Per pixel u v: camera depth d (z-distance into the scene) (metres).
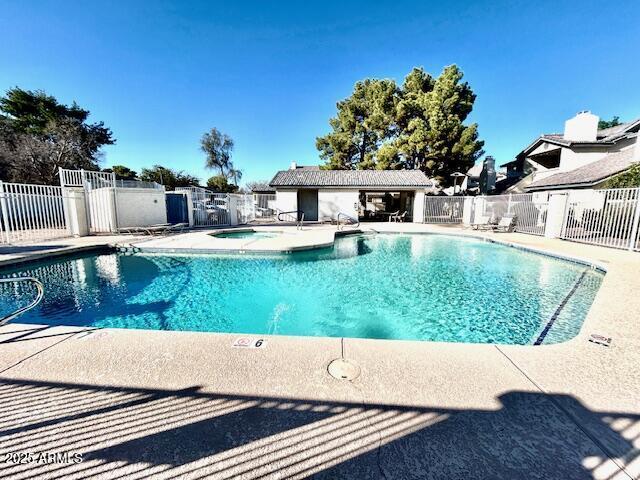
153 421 1.79
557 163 19.58
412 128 20.80
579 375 2.29
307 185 19.12
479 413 1.85
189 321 4.97
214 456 1.54
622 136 15.15
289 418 1.81
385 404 1.94
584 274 7.13
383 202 28.83
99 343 2.80
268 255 8.89
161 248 9.09
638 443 1.61
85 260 8.48
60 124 23.81
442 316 5.21
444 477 1.41
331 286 6.75
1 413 1.86
